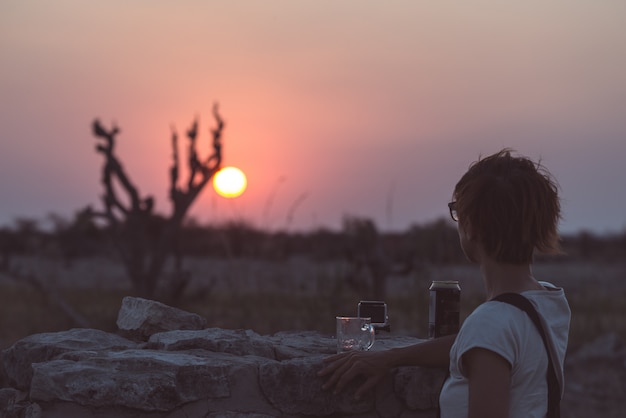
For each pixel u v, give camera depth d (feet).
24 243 122.21
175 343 11.16
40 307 56.85
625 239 177.88
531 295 7.86
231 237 47.29
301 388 10.28
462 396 7.88
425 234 53.01
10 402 11.23
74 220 111.96
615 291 85.46
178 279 56.44
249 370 10.28
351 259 51.03
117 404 9.78
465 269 67.51
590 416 29.55
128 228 59.47
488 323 7.55
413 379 10.54
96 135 59.41
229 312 45.16
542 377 7.70
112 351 11.13
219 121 60.49
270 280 47.80
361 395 10.06
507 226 7.77
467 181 8.09
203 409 10.07
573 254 161.17
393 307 46.78
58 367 10.08
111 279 99.91
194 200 60.08
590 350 40.32
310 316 33.47
